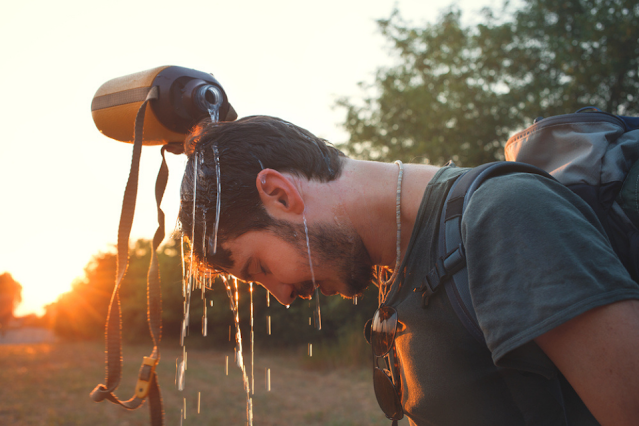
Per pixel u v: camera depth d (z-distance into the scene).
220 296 17.42
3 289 17.25
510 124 12.37
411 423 0.90
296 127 0.96
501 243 0.62
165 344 20.38
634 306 0.55
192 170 0.97
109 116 1.12
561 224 0.60
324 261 0.90
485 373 0.74
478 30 12.97
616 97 10.98
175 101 1.07
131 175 0.96
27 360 13.76
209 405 7.68
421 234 0.82
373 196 0.90
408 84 13.84
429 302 0.78
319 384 9.83
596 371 0.54
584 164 0.78
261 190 0.88
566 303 0.55
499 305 0.60
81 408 7.24
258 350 16.48
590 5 11.26
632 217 0.73
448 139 12.93
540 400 0.70
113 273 30.00
